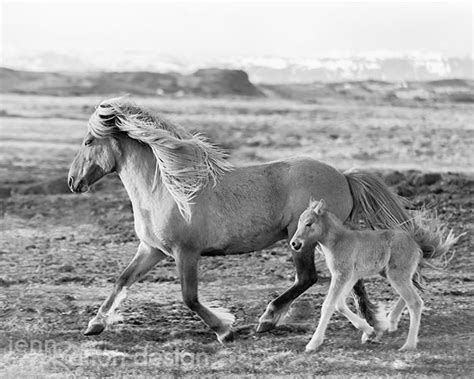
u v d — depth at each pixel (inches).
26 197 1061.8
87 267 720.3
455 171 1198.3
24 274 693.3
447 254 730.2
